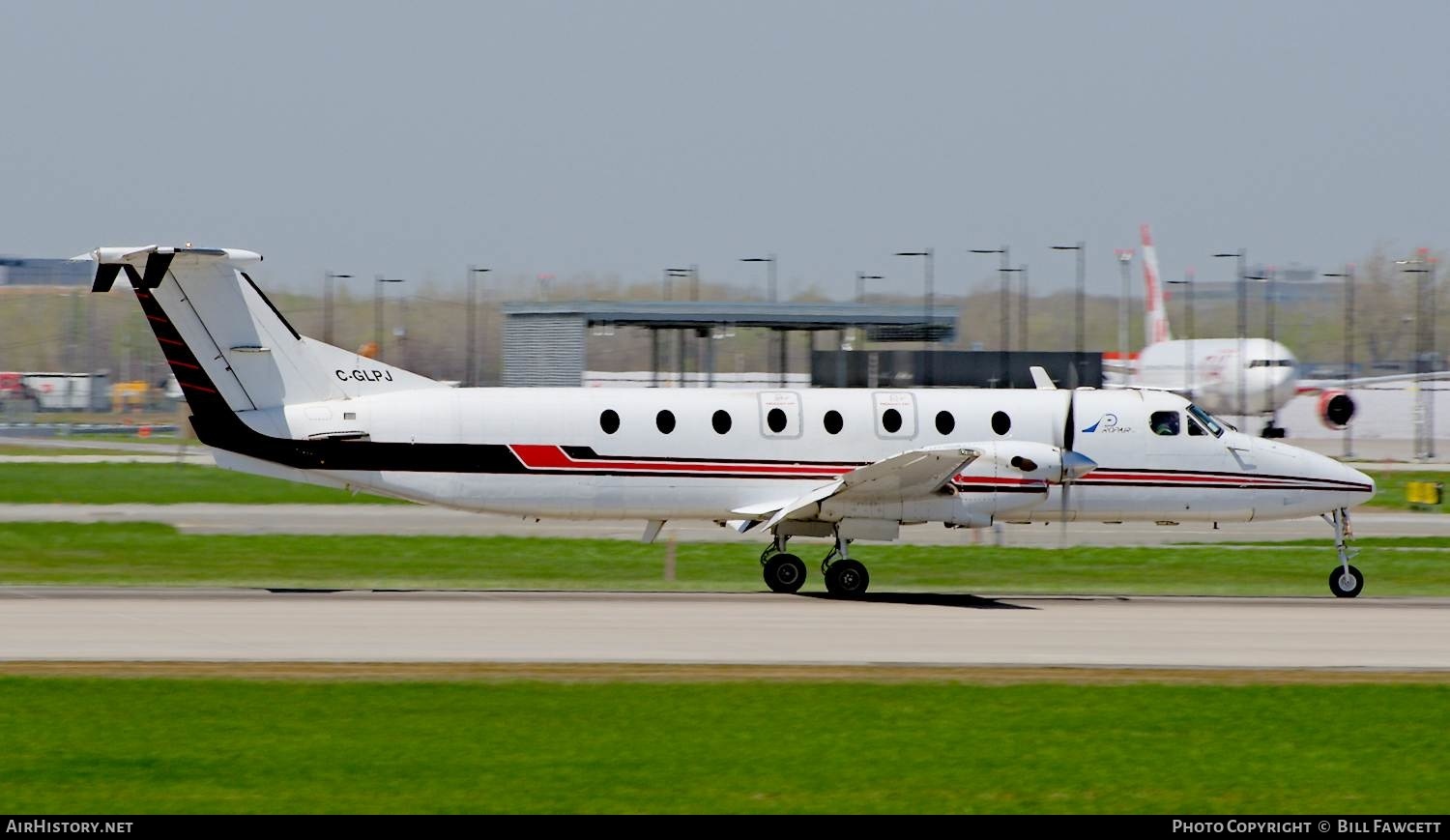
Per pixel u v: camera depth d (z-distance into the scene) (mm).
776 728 60344
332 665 72125
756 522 109500
